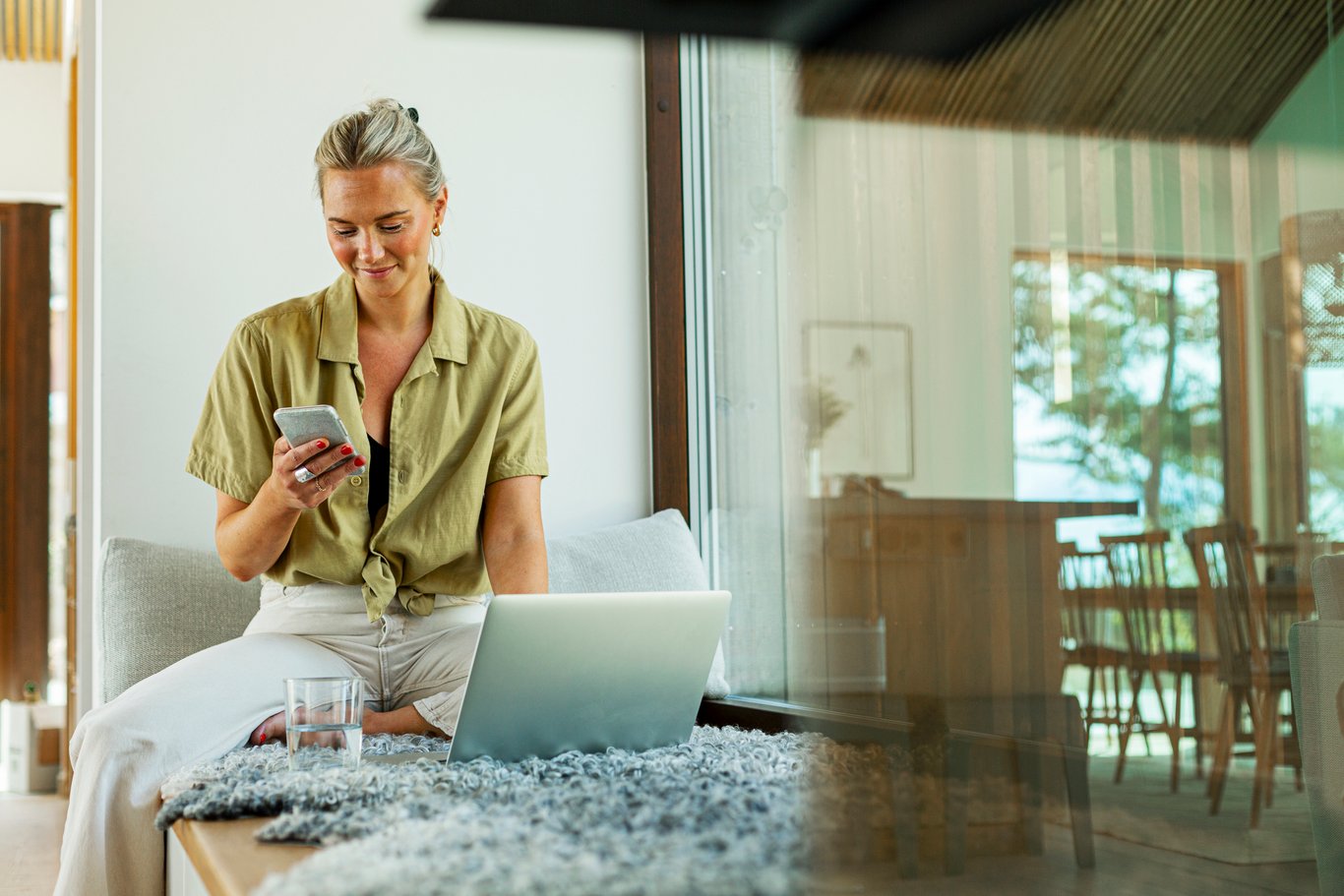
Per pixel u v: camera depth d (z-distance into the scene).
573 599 1.32
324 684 1.29
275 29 2.43
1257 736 0.57
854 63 0.52
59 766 3.87
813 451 0.59
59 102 5.02
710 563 2.56
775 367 2.31
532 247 2.59
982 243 0.54
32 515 4.98
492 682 1.31
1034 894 0.54
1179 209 0.55
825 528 0.58
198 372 2.34
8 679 4.93
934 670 0.54
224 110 2.38
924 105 0.52
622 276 2.65
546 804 1.03
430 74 2.53
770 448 2.33
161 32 2.36
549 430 2.59
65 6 3.28
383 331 1.91
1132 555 0.55
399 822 0.96
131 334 2.31
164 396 2.31
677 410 2.62
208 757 1.55
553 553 2.28
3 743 4.58
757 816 0.93
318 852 0.92
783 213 2.27
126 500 2.28
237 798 1.15
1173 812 0.55
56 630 5.00
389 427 1.87
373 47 2.49
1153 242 0.56
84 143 2.39
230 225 2.38
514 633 1.29
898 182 0.54
